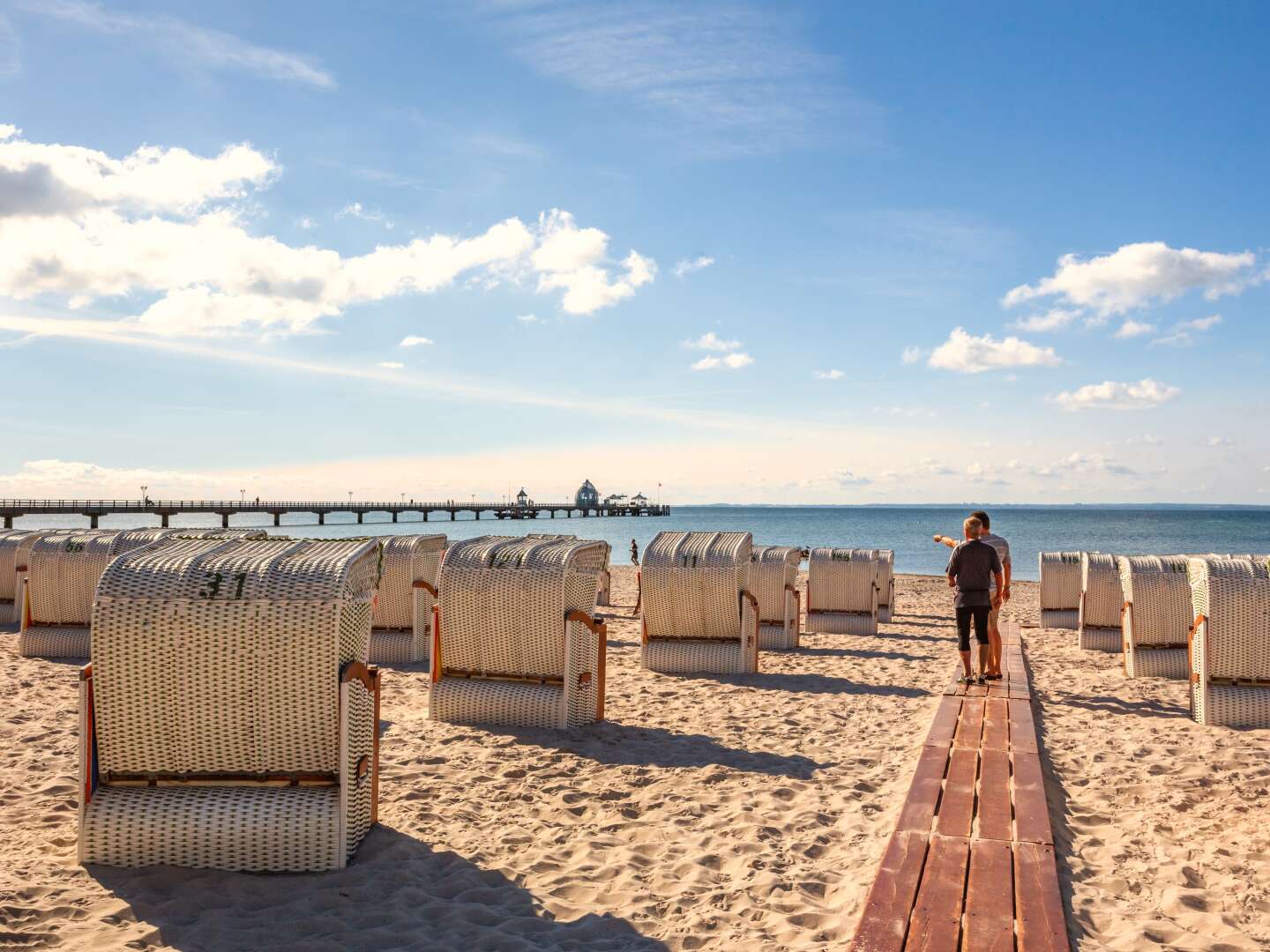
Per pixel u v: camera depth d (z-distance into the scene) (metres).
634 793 5.76
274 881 4.19
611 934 3.78
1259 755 6.83
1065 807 5.60
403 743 6.79
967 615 9.15
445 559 7.57
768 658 11.98
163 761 4.43
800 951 3.59
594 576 8.03
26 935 3.59
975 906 3.79
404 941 3.66
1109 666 11.77
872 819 5.28
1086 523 157.12
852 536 94.94
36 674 9.46
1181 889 4.21
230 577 4.45
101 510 77.56
